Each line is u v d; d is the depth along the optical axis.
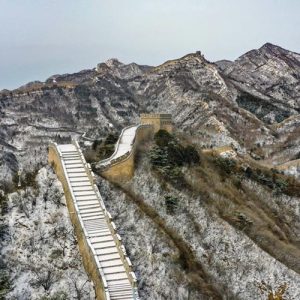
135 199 72.25
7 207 61.94
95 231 57.91
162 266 59.41
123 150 84.94
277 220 101.38
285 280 73.56
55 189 67.56
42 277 53.06
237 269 71.06
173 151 93.69
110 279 50.62
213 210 81.12
